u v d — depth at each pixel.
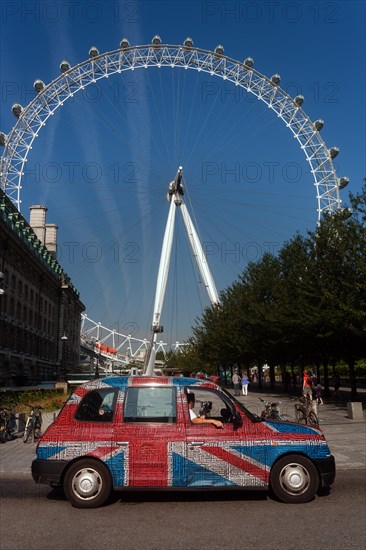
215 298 57.66
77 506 7.93
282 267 42.25
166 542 6.34
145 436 8.07
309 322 27.56
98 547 6.19
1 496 8.83
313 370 69.19
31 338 72.81
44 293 82.75
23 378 58.53
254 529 6.80
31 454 13.42
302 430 8.39
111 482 7.98
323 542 6.25
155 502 8.28
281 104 53.12
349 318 25.28
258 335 41.62
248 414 8.44
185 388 8.53
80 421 8.29
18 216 66.06
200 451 8.02
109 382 8.63
